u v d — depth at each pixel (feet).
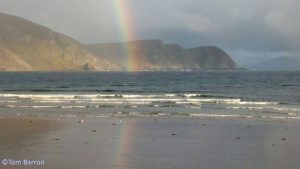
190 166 39.40
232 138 56.95
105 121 75.77
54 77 422.41
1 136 56.70
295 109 102.78
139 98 133.08
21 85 242.17
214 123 74.18
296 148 49.08
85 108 101.81
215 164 40.22
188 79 356.38
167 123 73.77
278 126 70.18
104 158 42.47
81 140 53.93
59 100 124.77
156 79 355.77
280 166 39.52
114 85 239.71
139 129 65.36
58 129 64.34
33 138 55.11
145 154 44.83
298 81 297.53
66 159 41.70
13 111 93.81
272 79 345.51
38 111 94.02
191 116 85.81
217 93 170.71
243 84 256.11
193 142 53.26
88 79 355.97
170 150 47.47
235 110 100.37
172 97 137.90
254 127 68.59
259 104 117.19
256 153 45.85
